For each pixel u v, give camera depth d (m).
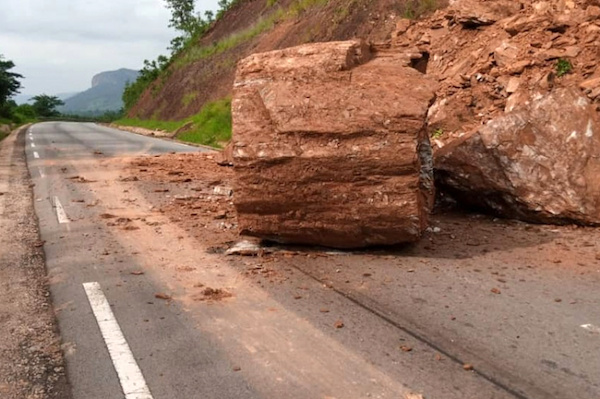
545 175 6.58
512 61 10.16
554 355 3.48
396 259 5.47
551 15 10.27
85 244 6.21
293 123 5.39
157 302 4.48
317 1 26.19
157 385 3.20
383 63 5.91
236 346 3.68
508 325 3.93
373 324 3.98
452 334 3.80
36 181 10.85
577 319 4.02
